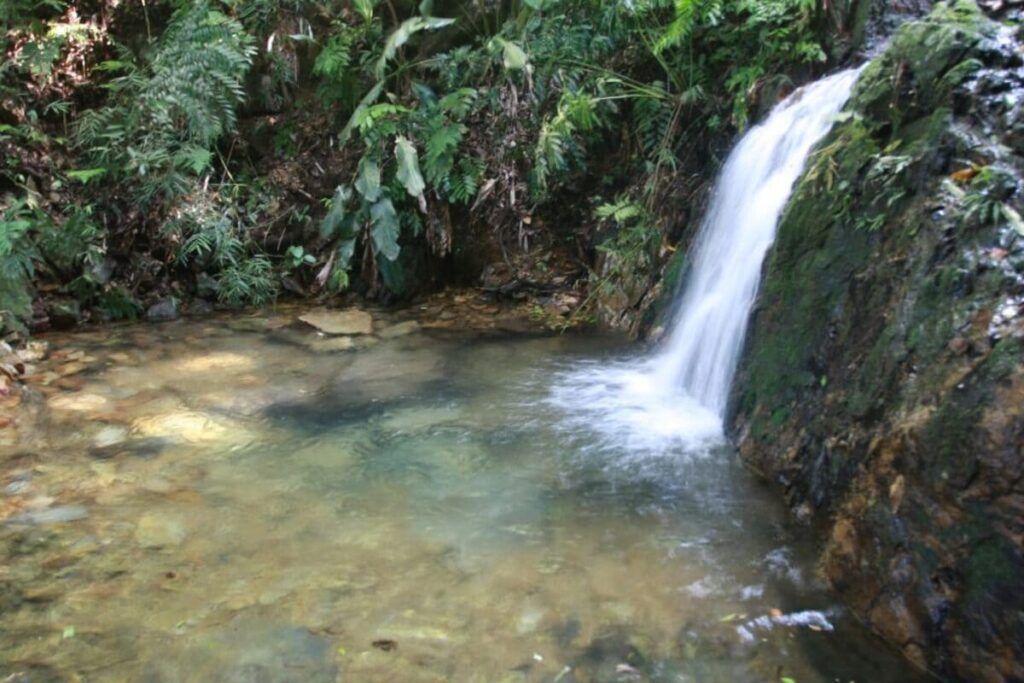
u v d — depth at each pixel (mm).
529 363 4488
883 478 2281
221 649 2133
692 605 2334
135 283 5422
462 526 2783
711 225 4316
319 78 6164
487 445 3439
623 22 5090
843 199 3037
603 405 3865
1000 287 2205
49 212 5324
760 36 4500
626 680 2027
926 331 2381
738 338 3557
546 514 2859
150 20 6164
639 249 5023
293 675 2037
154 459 3277
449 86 5547
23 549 2592
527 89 5531
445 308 5562
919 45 2998
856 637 2180
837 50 4258
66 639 2166
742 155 4188
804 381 2988
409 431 3586
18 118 5539
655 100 5094
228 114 5469
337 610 2303
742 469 3166
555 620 2266
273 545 2648
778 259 3316
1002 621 1830
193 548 2621
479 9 5855
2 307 4664
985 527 1893
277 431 3580
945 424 2061
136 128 5406
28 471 3145
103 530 2719
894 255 2691
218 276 5621
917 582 2074
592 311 5340
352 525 2785
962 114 2736
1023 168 2467
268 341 4879
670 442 3436
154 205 5543
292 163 6078
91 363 4426
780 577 2469
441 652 2129
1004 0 3188
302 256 5680
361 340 4906
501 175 5824
